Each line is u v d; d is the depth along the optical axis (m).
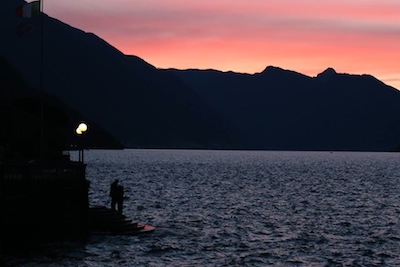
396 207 84.94
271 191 111.56
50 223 42.22
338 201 92.56
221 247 48.72
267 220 66.88
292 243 51.62
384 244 52.31
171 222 63.03
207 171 192.38
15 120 121.06
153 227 56.03
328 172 197.38
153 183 127.75
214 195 100.00
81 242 44.94
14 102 159.62
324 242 52.47
